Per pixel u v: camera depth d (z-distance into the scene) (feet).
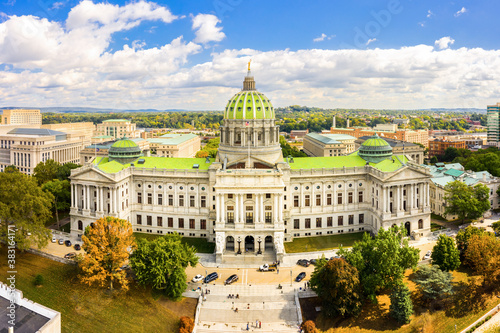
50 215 426.92
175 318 342.23
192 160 533.14
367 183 516.32
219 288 378.32
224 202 459.32
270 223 454.40
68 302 343.87
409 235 492.13
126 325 328.70
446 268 388.37
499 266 359.66
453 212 521.65
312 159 533.14
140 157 542.16
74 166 642.22
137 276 353.92
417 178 485.56
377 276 343.87
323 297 339.77
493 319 350.64
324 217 508.12
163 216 506.48
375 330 333.21
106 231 365.40
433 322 341.82
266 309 351.67
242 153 521.24
